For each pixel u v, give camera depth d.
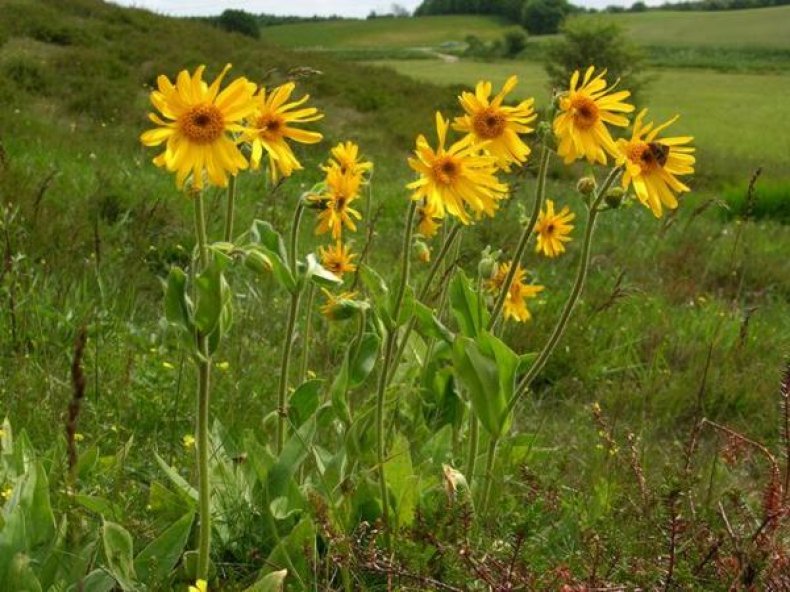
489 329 2.97
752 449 4.02
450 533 2.61
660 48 75.81
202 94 2.11
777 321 7.00
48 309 4.53
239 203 7.96
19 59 15.36
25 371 3.74
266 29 88.31
